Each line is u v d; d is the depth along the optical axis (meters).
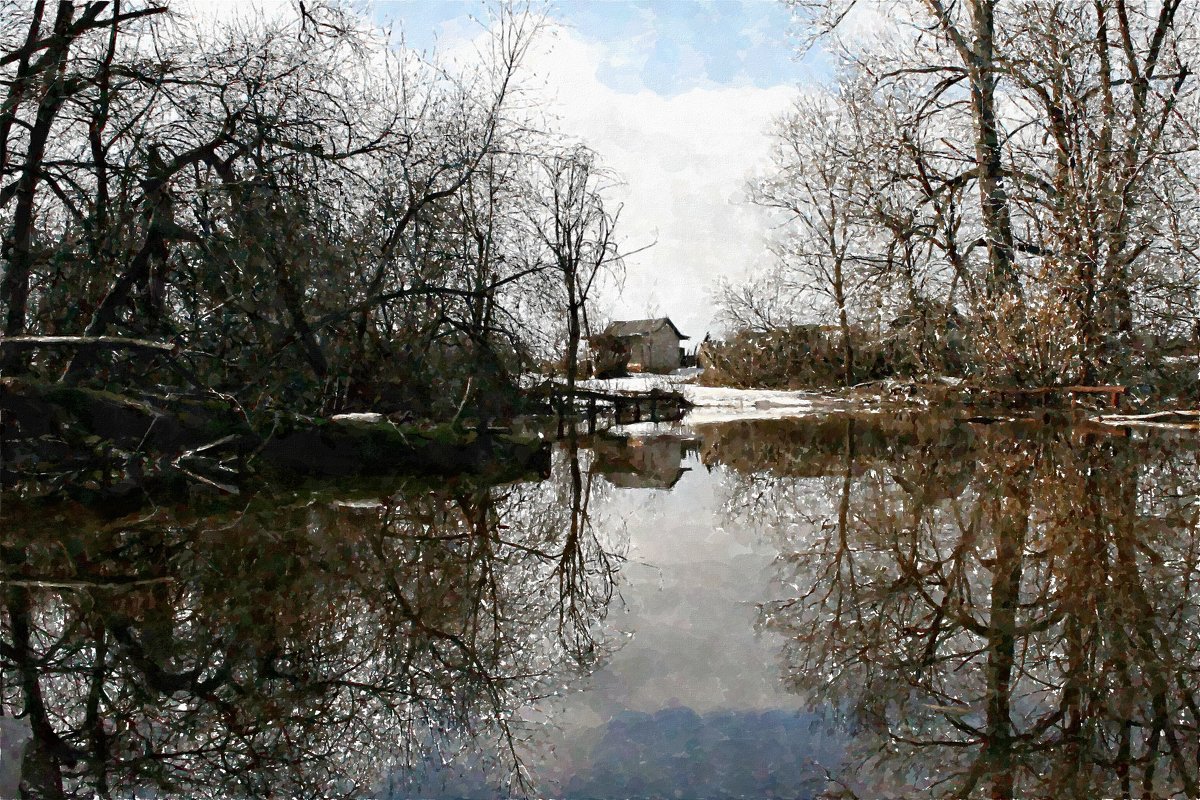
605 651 3.84
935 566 5.14
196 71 9.27
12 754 2.95
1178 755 2.74
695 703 3.20
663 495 8.87
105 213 8.60
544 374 14.18
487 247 12.41
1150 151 14.38
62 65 8.19
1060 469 8.87
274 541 5.61
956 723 3.01
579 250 17.06
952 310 18.31
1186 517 6.27
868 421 17.45
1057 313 15.02
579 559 5.75
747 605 4.57
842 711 3.10
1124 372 15.01
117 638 3.86
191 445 7.66
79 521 5.97
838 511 7.20
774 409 24.47
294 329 8.93
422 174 11.31
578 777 2.58
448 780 2.67
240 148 9.16
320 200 9.53
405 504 7.38
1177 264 14.48
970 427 14.52
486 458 10.42
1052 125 15.32
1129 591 4.42
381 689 3.47
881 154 19.11
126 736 3.11
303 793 2.77
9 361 7.54
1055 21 15.00
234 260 8.59
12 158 8.97
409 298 10.52
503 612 4.45
